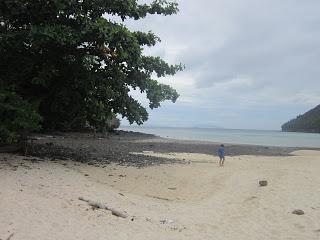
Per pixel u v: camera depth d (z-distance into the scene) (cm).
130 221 1082
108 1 1870
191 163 2361
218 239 1016
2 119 1614
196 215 1231
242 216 1234
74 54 1900
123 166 1977
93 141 3722
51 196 1180
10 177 1318
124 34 1775
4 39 1722
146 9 2003
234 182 1700
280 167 2142
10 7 1711
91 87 1975
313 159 2803
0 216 955
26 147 1825
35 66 1897
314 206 1314
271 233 1080
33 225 932
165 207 1296
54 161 1808
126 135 5503
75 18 1869
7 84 1794
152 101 2080
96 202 1180
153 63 2050
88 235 925
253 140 7131
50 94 1955
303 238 1043
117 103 2034
